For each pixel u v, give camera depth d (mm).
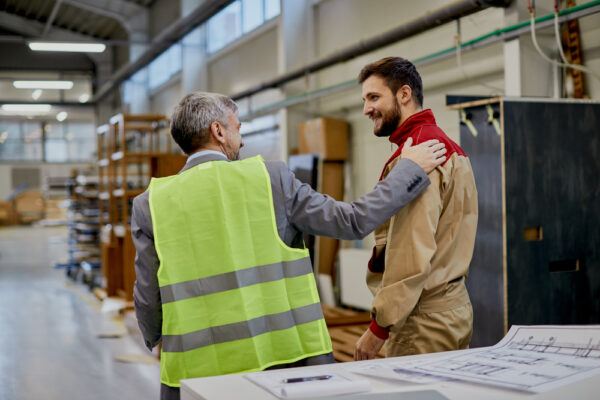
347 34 7215
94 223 9219
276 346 1568
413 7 5977
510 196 3018
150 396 4156
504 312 3027
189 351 1525
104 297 7672
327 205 1587
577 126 3178
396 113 1797
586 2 3807
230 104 1717
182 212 1568
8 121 25859
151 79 16203
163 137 13625
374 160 6668
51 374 4707
